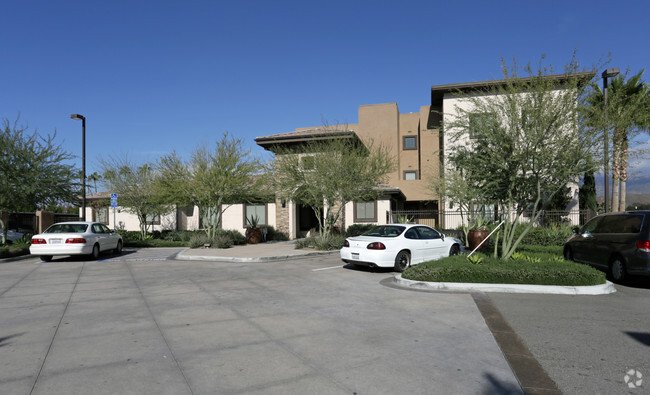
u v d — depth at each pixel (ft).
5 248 54.24
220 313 22.56
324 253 55.16
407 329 19.33
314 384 13.12
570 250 40.96
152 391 12.62
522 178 33.99
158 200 71.87
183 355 15.81
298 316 21.84
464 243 60.95
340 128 109.81
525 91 33.60
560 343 17.20
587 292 27.61
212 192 63.52
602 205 73.00
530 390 12.71
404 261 38.91
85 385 13.08
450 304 24.57
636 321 20.66
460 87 68.08
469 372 14.11
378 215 75.82
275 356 15.69
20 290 30.17
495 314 22.04
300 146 75.20
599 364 14.87
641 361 15.16
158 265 45.09
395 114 107.24
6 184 58.23
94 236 51.13
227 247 62.80
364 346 16.85
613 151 32.94
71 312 23.04
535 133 32.48
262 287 30.78
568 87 32.45
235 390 12.69
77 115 71.67
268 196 71.15
